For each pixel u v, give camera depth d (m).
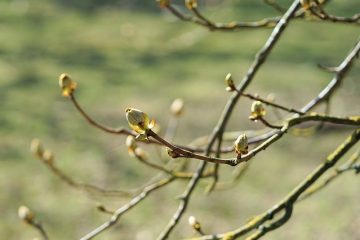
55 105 10.91
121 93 11.63
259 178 9.02
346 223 7.84
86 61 13.20
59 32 14.85
